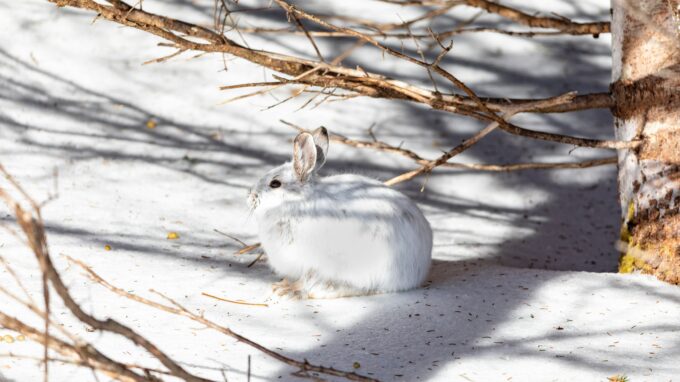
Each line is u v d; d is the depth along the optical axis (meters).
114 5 6.06
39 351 5.03
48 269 3.64
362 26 11.84
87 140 10.12
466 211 10.05
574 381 5.09
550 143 11.19
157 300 6.21
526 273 7.32
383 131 11.05
